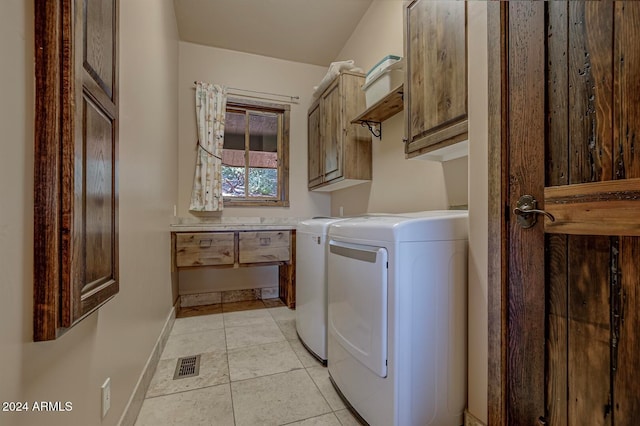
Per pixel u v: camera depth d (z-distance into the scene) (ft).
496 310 3.69
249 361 6.41
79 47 2.36
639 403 2.52
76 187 2.33
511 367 3.58
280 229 9.93
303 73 12.20
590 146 2.82
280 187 12.01
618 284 2.66
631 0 2.52
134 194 4.67
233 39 10.68
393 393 3.83
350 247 4.75
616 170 2.64
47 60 2.16
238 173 11.57
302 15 9.57
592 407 2.84
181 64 10.62
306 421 4.52
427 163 6.65
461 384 4.15
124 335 4.10
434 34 5.01
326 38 10.71
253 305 10.75
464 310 4.17
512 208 3.57
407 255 3.89
